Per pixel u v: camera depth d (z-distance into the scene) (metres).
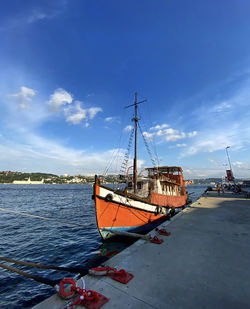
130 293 2.96
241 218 9.71
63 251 10.38
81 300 2.69
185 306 2.64
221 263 4.20
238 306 2.64
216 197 23.34
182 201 21.47
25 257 9.63
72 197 52.50
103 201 9.93
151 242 5.78
